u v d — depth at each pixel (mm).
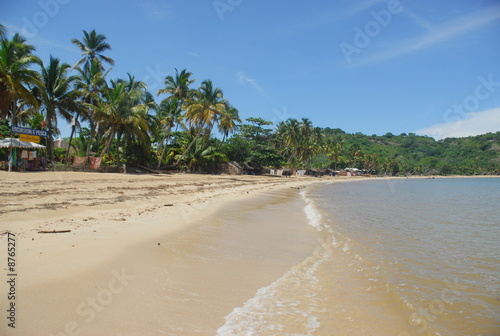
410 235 10672
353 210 17641
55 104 30281
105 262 5637
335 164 107812
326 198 25609
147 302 4324
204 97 42000
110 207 11742
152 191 18609
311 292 5156
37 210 9812
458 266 7086
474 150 144750
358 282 5734
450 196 32406
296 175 76438
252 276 5742
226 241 8250
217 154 47406
